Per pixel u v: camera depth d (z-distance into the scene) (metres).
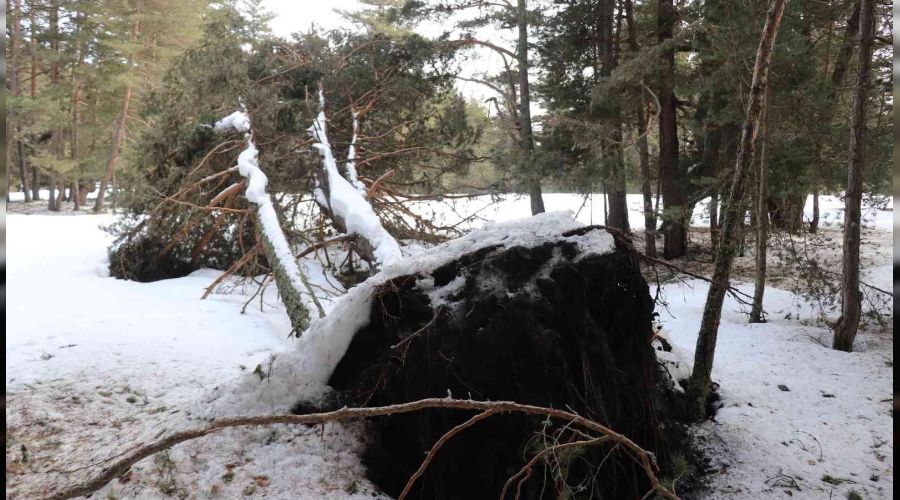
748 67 7.40
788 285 9.07
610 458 2.97
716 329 3.79
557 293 3.10
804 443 3.56
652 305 3.47
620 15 12.24
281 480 2.79
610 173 10.89
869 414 3.98
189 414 3.22
